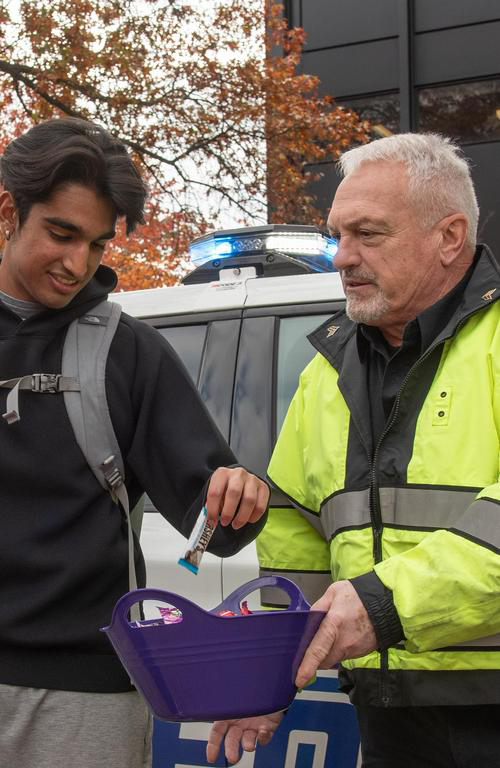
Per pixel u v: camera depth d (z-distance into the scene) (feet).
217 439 6.11
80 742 5.62
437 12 47.85
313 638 5.29
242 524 5.57
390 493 6.14
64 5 34.71
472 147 47.29
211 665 4.94
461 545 5.39
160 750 8.77
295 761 8.16
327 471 6.55
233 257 11.19
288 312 9.77
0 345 5.84
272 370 9.62
